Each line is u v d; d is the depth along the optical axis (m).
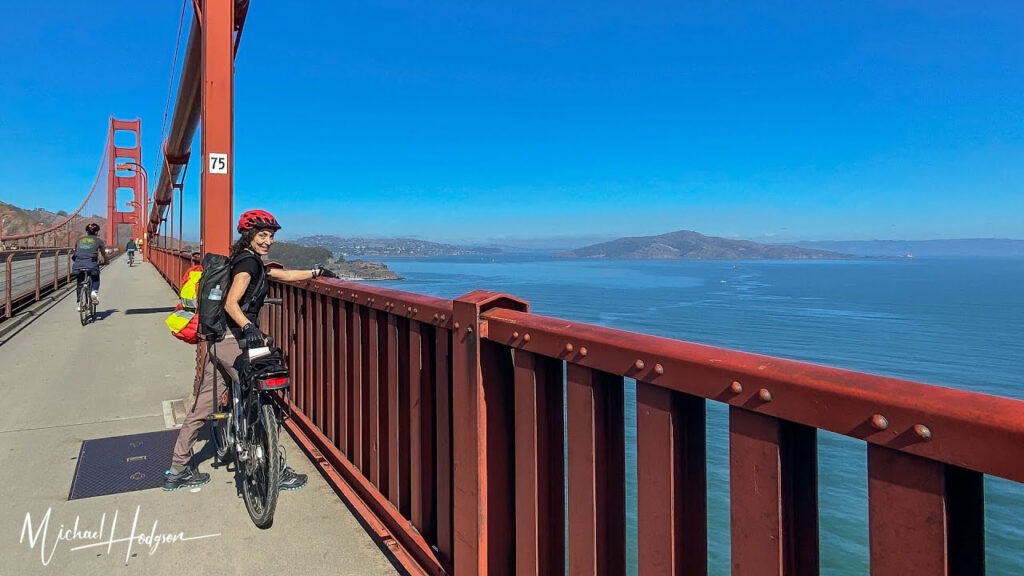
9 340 9.35
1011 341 91.56
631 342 1.49
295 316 4.82
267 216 3.32
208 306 3.23
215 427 4.10
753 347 78.00
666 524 1.41
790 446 1.21
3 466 4.08
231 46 5.22
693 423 1.40
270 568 2.81
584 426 1.66
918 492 0.98
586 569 1.65
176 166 21.72
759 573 1.23
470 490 2.13
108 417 5.25
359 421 3.37
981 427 0.88
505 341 1.97
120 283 22.66
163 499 3.55
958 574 0.99
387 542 2.80
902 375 61.62
